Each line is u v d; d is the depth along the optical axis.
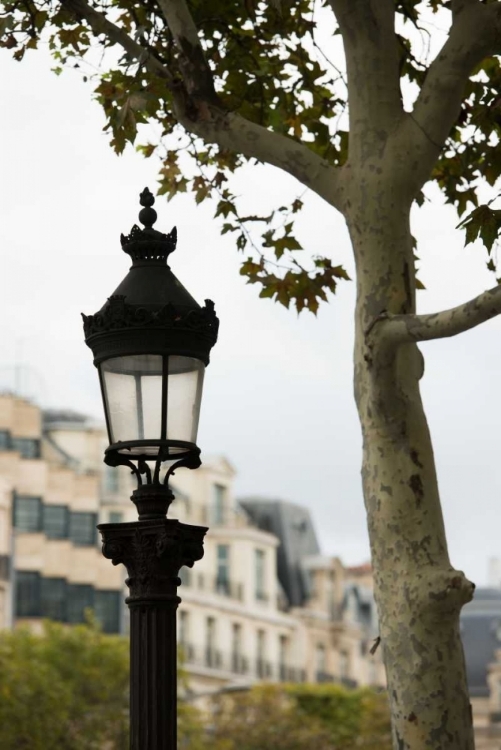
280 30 17.56
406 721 12.19
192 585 106.81
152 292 11.89
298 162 13.53
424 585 12.22
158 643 11.37
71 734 71.69
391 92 13.18
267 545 115.19
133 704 11.35
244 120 13.86
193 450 11.77
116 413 11.71
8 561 95.69
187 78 13.95
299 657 118.75
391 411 12.46
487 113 16.28
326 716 91.56
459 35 13.11
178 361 11.78
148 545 11.48
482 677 139.38
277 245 17.98
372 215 13.00
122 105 14.58
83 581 100.62
